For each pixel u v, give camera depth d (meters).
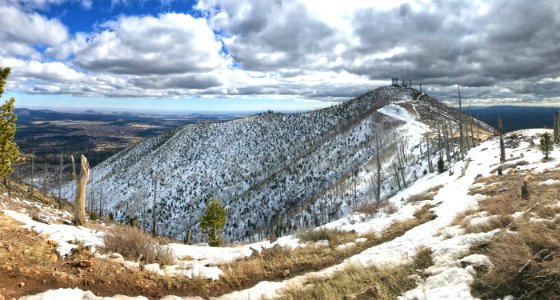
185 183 198.62
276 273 11.30
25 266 7.95
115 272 9.02
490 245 8.79
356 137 146.88
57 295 6.95
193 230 133.50
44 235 10.61
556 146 40.47
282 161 188.88
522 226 9.00
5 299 6.52
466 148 64.44
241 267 11.39
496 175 26.81
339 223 22.02
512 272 7.11
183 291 9.17
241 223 132.12
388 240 14.53
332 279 9.82
